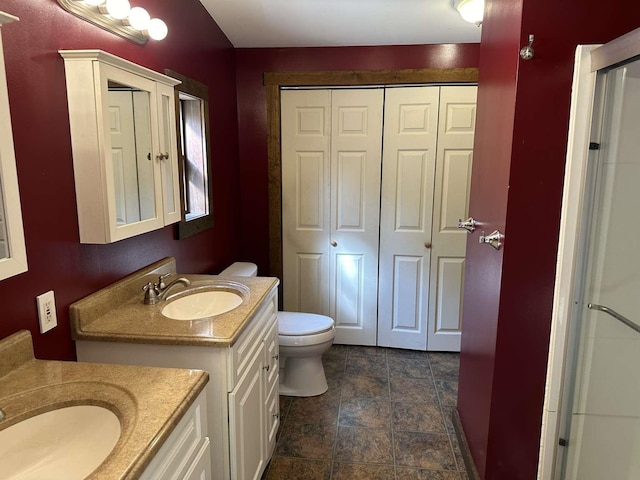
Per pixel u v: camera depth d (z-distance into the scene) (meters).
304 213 3.19
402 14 2.39
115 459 0.78
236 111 3.08
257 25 2.60
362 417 2.37
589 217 1.46
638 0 1.37
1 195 1.03
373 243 3.15
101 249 1.53
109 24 1.51
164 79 1.68
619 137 1.42
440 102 2.91
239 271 2.68
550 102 1.43
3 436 0.92
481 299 1.81
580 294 1.50
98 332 1.37
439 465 2.00
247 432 1.53
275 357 2.00
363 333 3.29
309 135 3.08
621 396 1.52
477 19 2.19
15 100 1.15
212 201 2.60
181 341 1.32
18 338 1.14
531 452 1.64
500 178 1.58
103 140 1.33
